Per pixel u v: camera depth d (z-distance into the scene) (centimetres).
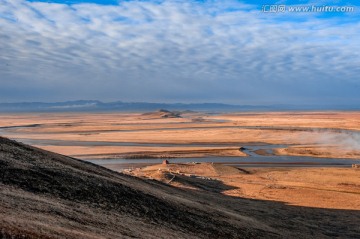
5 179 1938
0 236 1088
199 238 2120
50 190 2025
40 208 1625
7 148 2570
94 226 1653
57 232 1317
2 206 1456
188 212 2625
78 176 2434
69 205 1878
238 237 2434
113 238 1543
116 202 2248
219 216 2845
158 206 2486
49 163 2539
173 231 2091
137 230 1842
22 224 1262
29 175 2120
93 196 2189
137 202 2397
